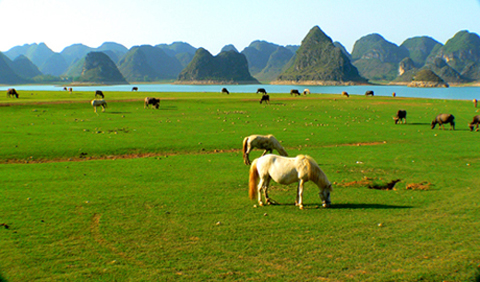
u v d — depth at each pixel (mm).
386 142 31844
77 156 25672
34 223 12414
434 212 13812
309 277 9133
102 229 12055
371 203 15062
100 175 19766
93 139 30812
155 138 31984
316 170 14062
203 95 89312
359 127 40656
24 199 15008
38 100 62094
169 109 56844
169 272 9359
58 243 10922
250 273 9320
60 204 14508
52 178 18891
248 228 12273
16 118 42875
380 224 12531
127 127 38250
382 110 59219
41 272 9227
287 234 11766
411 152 27125
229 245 10953
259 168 14625
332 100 77125
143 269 9477
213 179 19047
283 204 14930
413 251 10508
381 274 9250
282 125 41438
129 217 13219
